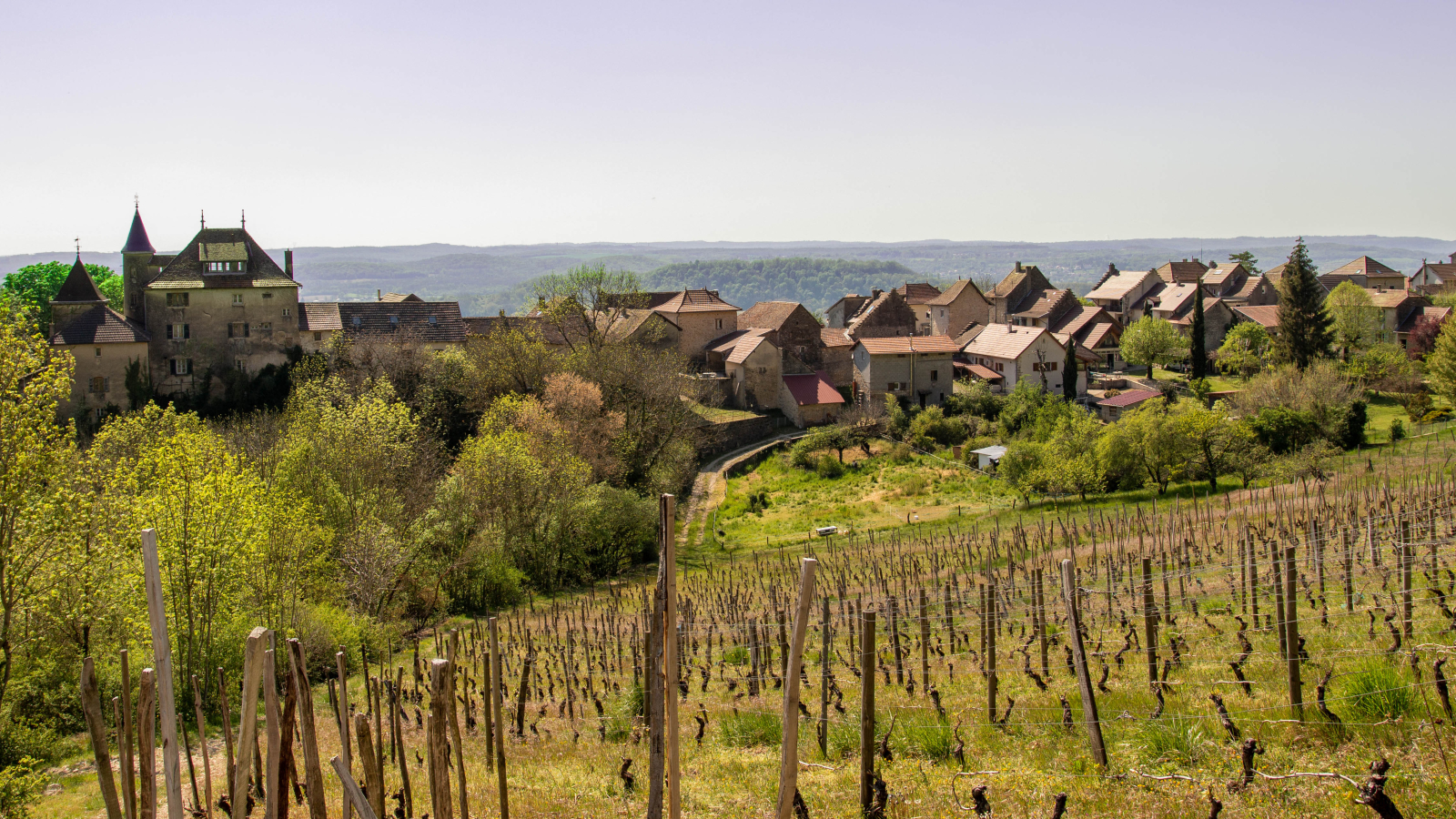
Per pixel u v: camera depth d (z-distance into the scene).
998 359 78.56
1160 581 23.23
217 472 23.58
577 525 41.22
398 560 32.22
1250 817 8.60
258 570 25.11
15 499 18.72
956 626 20.98
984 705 13.86
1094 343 89.44
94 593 20.88
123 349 59.03
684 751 13.97
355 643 25.50
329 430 37.47
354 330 69.56
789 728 8.02
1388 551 22.89
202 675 22.59
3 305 19.83
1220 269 114.50
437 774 7.99
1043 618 16.84
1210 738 10.71
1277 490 40.09
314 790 8.30
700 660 21.25
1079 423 52.72
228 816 13.93
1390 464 43.00
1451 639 13.28
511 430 43.41
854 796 10.57
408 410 43.09
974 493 53.16
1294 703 10.77
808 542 45.53
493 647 11.09
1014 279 105.56
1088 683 10.60
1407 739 9.57
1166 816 8.91
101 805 15.66
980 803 9.47
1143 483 48.03
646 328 76.44
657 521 45.03
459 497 39.12
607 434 51.50
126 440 36.56
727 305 85.06
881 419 69.12
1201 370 77.81
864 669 9.84
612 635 26.09
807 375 76.38
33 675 20.41
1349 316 81.31
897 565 35.59
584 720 17.67
